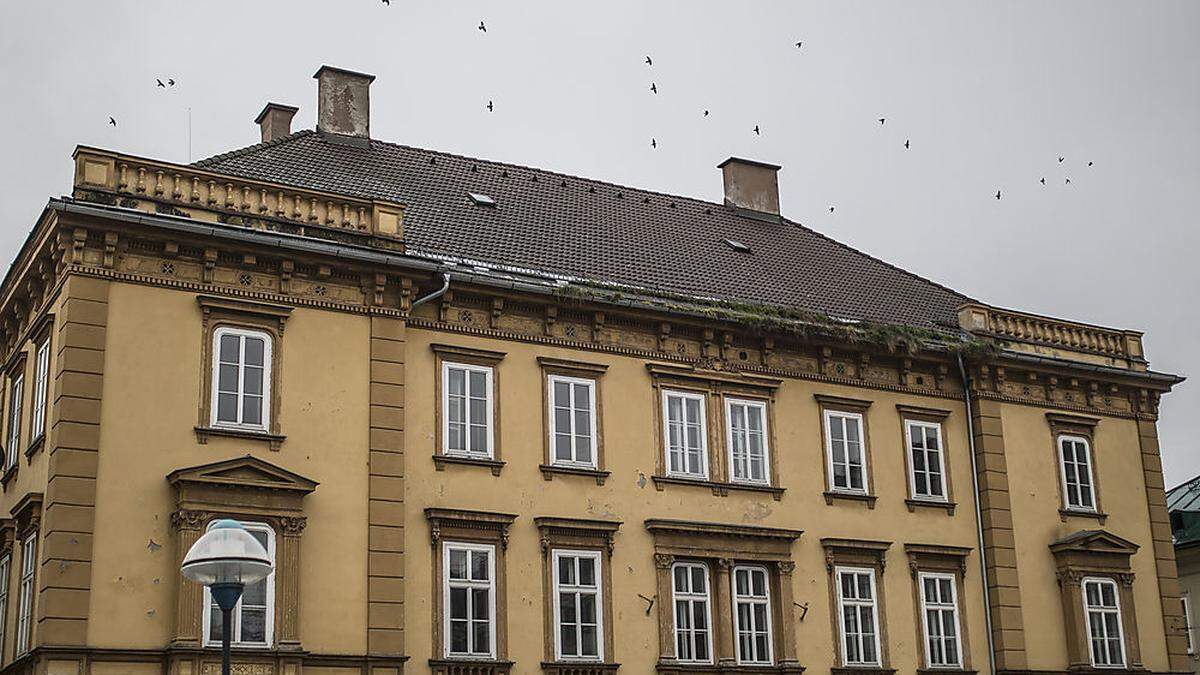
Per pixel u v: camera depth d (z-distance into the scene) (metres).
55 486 24.44
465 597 28.22
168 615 24.83
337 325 27.86
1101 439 38.06
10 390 29.36
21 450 27.72
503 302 30.20
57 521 24.27
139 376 25.70
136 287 26.08
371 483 27.31
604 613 29.59
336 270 27.98
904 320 37.41
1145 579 37.50
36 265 27.28
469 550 28.52
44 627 23.72
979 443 35.78
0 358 30.86
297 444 26.80
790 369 33.75
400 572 27.09
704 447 32.06
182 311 26.38
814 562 32.59
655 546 30.59
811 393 33.88
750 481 32.31
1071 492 37.03
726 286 35.47
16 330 29.70
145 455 25.39
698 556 31.06
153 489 25.30
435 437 28.72
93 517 24.61
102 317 25.58
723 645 30.83
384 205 28.88
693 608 30.94
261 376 26.91
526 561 29.02
